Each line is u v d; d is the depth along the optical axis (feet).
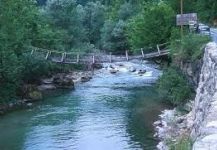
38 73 170.91
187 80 124.77
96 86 176.14
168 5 205.46
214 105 33.14
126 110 127.03
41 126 110.01
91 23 325.62
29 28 189.57
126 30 271.49
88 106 134.21
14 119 119.03
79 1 443.73
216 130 25.38
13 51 154.40
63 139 97.66
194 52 115.65
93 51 259.19
